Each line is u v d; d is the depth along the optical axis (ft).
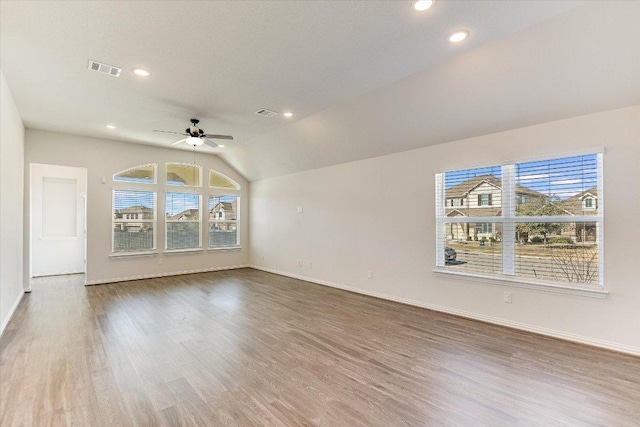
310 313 14.43
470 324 12.84
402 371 8.91
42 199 23.36
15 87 12.27
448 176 14.65
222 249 26.21
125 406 7.25
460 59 10.19
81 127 17.85
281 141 19.66
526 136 11.96
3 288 12.03
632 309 9.86
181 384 8.24
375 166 17.48
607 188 10.28
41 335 11.59
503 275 12.78
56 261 23.89
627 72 8.93
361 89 12.56
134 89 12.48
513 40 9.07
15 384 8.15
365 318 13.69
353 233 18.71
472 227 13.80
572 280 11.17
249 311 14.74
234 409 7.17
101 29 8.47
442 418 6.81
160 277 22.84
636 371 8.77
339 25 8.36
